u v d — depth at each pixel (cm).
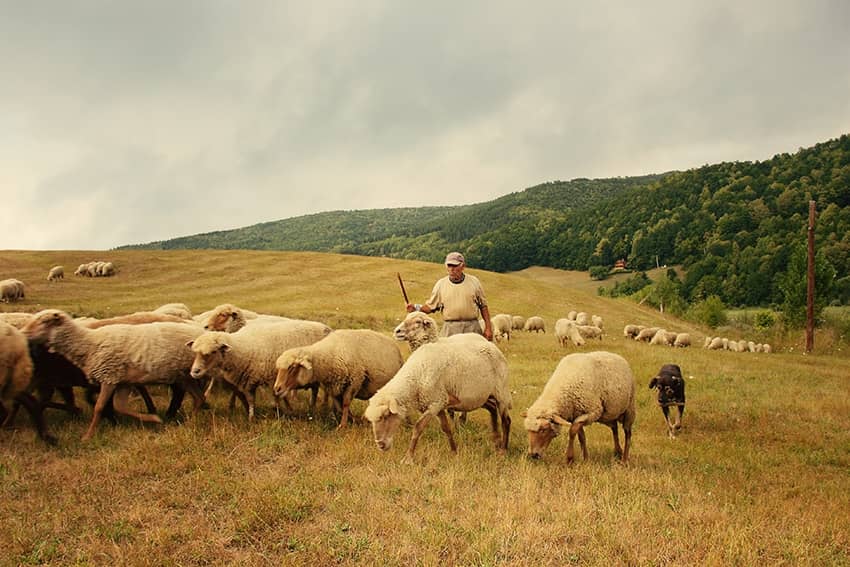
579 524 543
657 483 691
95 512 546
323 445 765
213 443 745
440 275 4875
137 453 699
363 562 464
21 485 601
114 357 784
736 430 1052
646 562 472
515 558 475
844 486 756
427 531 519
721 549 498
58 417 844
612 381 764
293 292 4044
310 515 555
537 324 3219
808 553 513
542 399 761
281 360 842
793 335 3803
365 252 17000
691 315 5488
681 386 1028
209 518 546
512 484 650
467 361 752
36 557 468
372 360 901
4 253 4672
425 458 738
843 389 1583
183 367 842
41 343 763
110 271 4225
